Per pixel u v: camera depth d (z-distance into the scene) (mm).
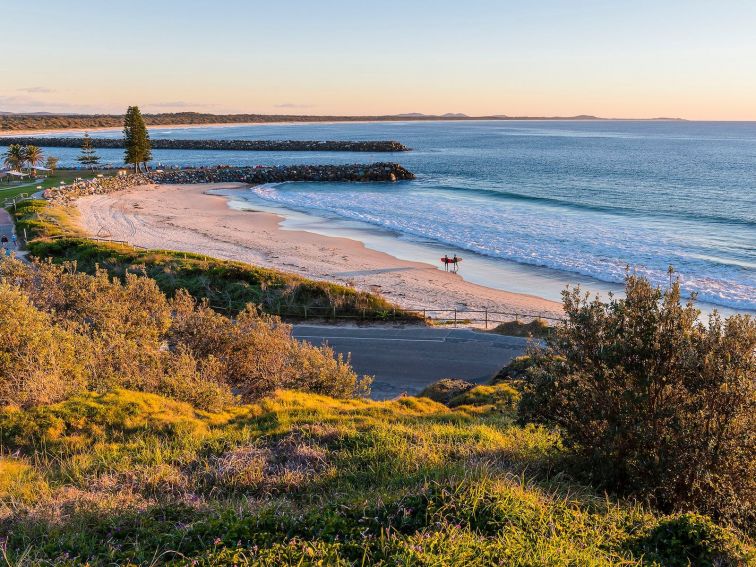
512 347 24531
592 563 5211
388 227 58031
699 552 5719
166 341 18188
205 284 33094
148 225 57688
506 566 5039
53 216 53656
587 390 8328
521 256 45156
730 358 7355
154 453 9562
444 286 37750
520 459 9367
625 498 7637
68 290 19953
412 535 5652
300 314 29703
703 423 7523
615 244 48719
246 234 54219
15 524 6617
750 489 7266
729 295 34188
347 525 5883
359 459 9305
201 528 6016
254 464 8867
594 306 8617
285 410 13031
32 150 96250
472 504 6172
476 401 17062
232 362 17266
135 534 6293
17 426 10242
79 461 9188
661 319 7938
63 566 5430
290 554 5211
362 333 26859
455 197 78938
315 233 55219
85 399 11523
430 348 24578
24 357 12133
